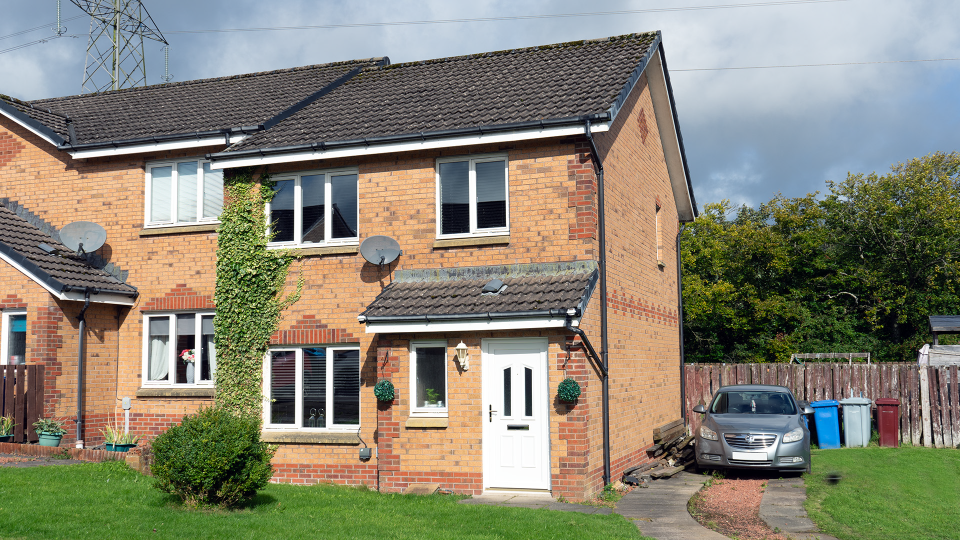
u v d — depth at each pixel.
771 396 15.44
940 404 17.91
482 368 12.24
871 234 33.09
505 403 12.18
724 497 12.13
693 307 30.14
